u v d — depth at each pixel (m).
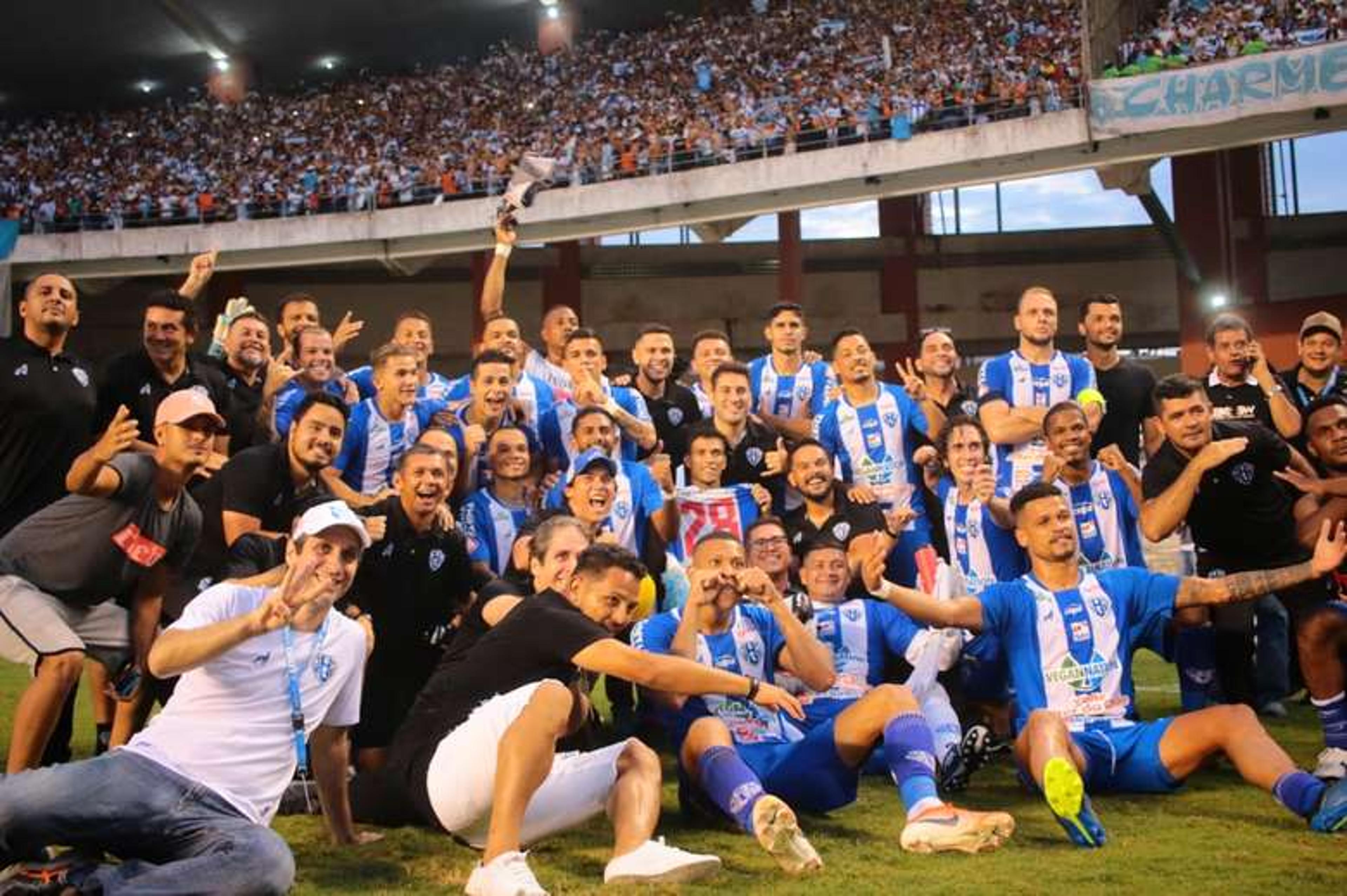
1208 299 28.45
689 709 5.11
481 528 6.68
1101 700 5.01
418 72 35.84
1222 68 20.11
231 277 32.41
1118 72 21.75
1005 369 7.54
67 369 5.85
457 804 4.13
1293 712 6.73
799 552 6.70
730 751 4.52
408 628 5.60
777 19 31.47
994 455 7.36
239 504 5.38
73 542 4.62
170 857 3.61
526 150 29.25
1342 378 7.48
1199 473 5.59
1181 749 4.79
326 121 33.56
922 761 4.44
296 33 34.72
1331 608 5.11
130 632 4.92
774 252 33.94
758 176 24.78
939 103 24.14
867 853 4.32
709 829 4.76
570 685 4.36
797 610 5.52
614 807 4.23
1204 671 6.02
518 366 8.02
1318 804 4.37
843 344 7.74
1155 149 21.53
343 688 4.25
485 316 8.63
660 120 29.14
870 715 4.59
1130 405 7.52
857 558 6.05
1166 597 5.09
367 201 27.98
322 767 4.45
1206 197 28.31
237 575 4.91
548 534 4.67
